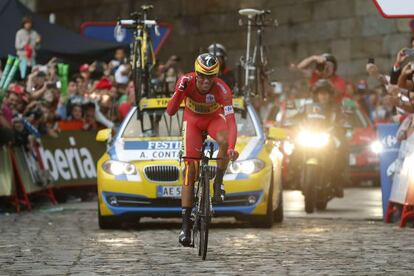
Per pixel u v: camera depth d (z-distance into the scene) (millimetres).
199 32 68312
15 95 34062
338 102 32031
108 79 41031
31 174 34562
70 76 43344
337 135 31703
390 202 27469
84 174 38562
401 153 27172
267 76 32438
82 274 17578
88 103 39094
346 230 25219
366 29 61500
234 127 20141
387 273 17500
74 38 43812
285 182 42594
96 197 39031
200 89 20219
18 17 42594
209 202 19625
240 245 21891
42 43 42969
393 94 27297
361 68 61875
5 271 18016
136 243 22453
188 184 20391
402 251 20641
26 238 23750
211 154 20094
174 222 28328
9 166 32500
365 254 20156
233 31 66438
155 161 25562
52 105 37094
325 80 31844
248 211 25422
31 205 35344
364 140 44250
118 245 22047
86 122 39000
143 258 19750
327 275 17297
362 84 52062
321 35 63562
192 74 20531
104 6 71938
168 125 27188
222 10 66938
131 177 25531
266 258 19625
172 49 69812
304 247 21422
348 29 62312
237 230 25328
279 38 65250
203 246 19453
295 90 54281
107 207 25641
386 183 27953
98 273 17703
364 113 45844
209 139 25562
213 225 26922
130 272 17812
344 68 62719
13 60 34469
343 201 36281
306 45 64125
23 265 18797
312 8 63875
